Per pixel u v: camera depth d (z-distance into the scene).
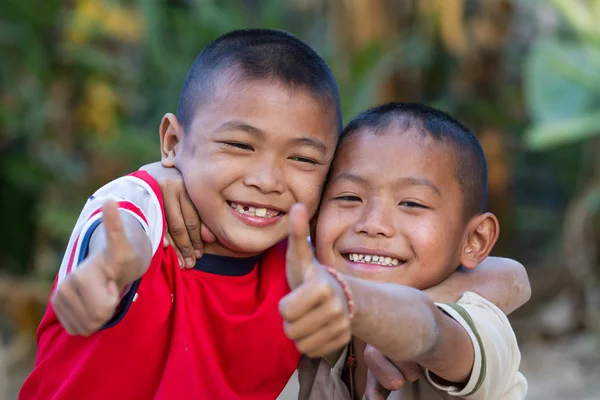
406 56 7.77
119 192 2.30
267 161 2.41
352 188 2.48
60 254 7.79
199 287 2.53
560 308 7.52
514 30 8.40
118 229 1.69
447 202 2.48
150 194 2.38
